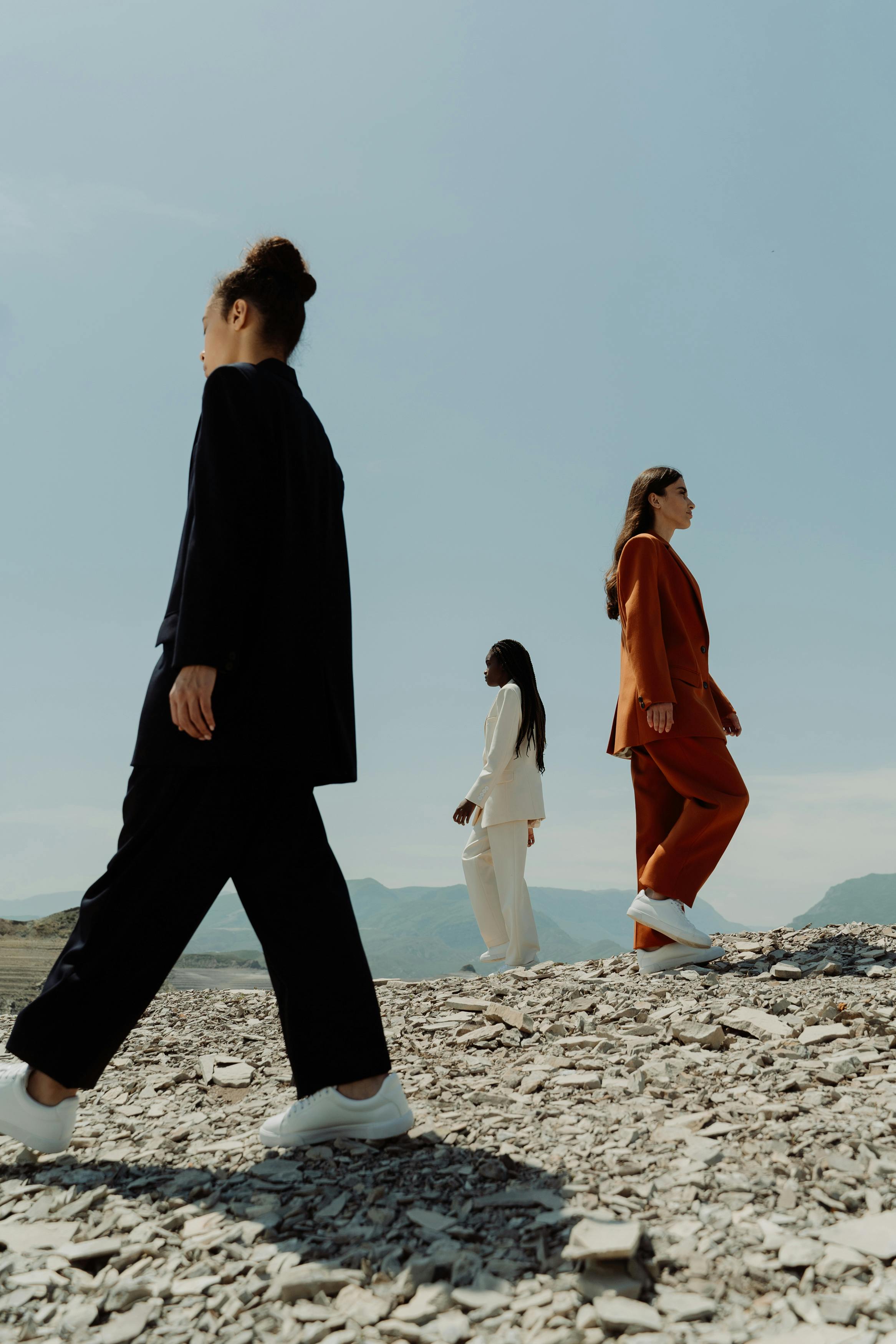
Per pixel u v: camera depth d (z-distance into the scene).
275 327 2.55
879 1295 1.41
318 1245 1.69
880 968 4.10
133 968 2.11
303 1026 2.22
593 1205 1.77
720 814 4.61
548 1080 2.70
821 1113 2.22
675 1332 1.34
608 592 5.25
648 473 5.12
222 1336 1.43
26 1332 1.46
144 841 2.17
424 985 4.88
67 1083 2.09
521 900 6.01
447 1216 1.77
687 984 4.07
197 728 2.09
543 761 6.19
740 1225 1.66
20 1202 1.96
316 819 2.32
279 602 2.21
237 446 2.20
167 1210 1.89
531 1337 1.36
